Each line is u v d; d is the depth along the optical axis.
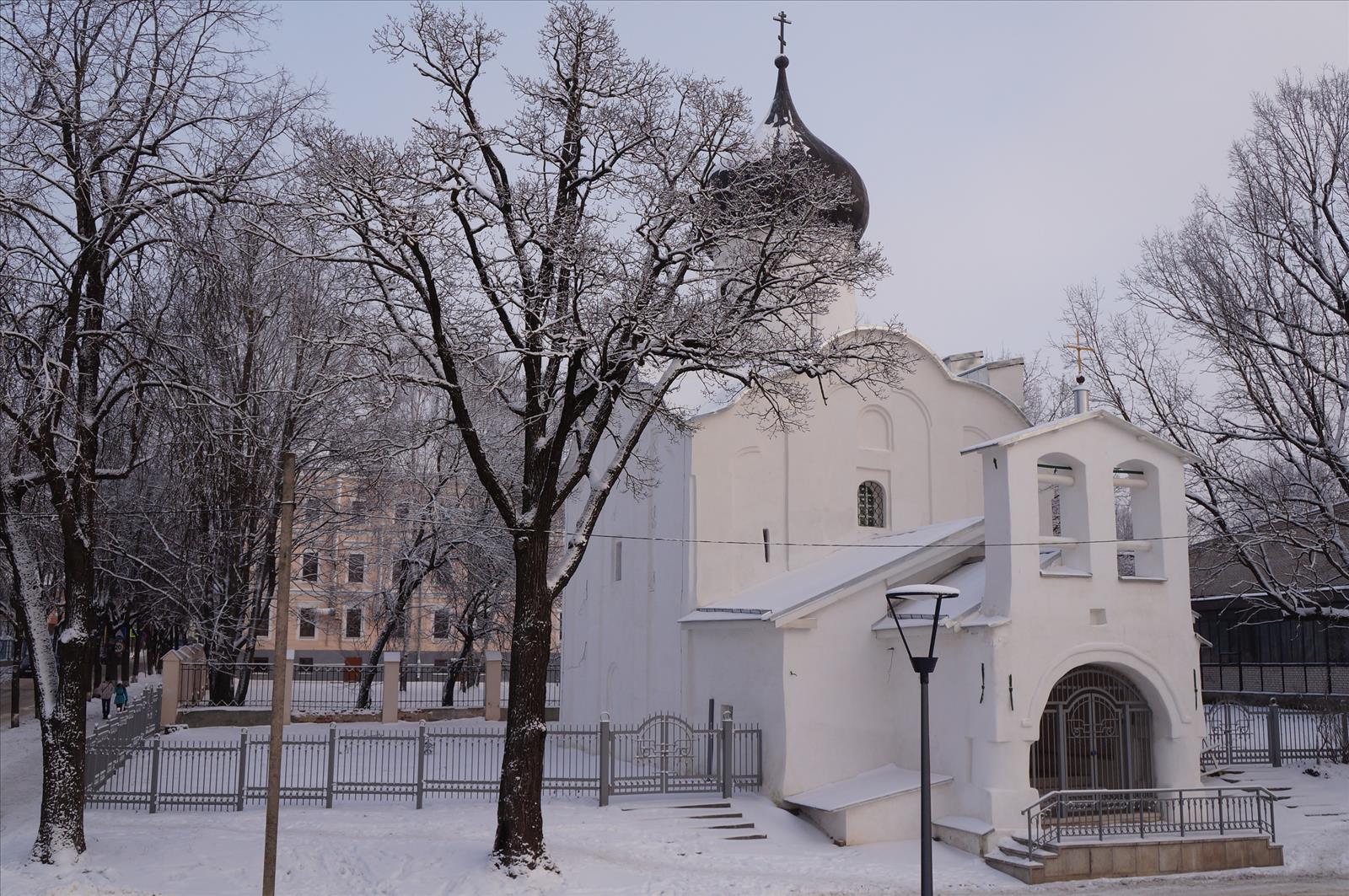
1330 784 25.42
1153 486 23.25
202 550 34.84
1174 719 22.30
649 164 19.30
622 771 25.94
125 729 25.86
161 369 18.30
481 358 18.69
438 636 53.25
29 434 17.25
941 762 22.20
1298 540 28.67
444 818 21.19
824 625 23.77
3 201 16.80
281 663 15.38
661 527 29.16
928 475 29.67
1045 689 21.25
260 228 17.91
